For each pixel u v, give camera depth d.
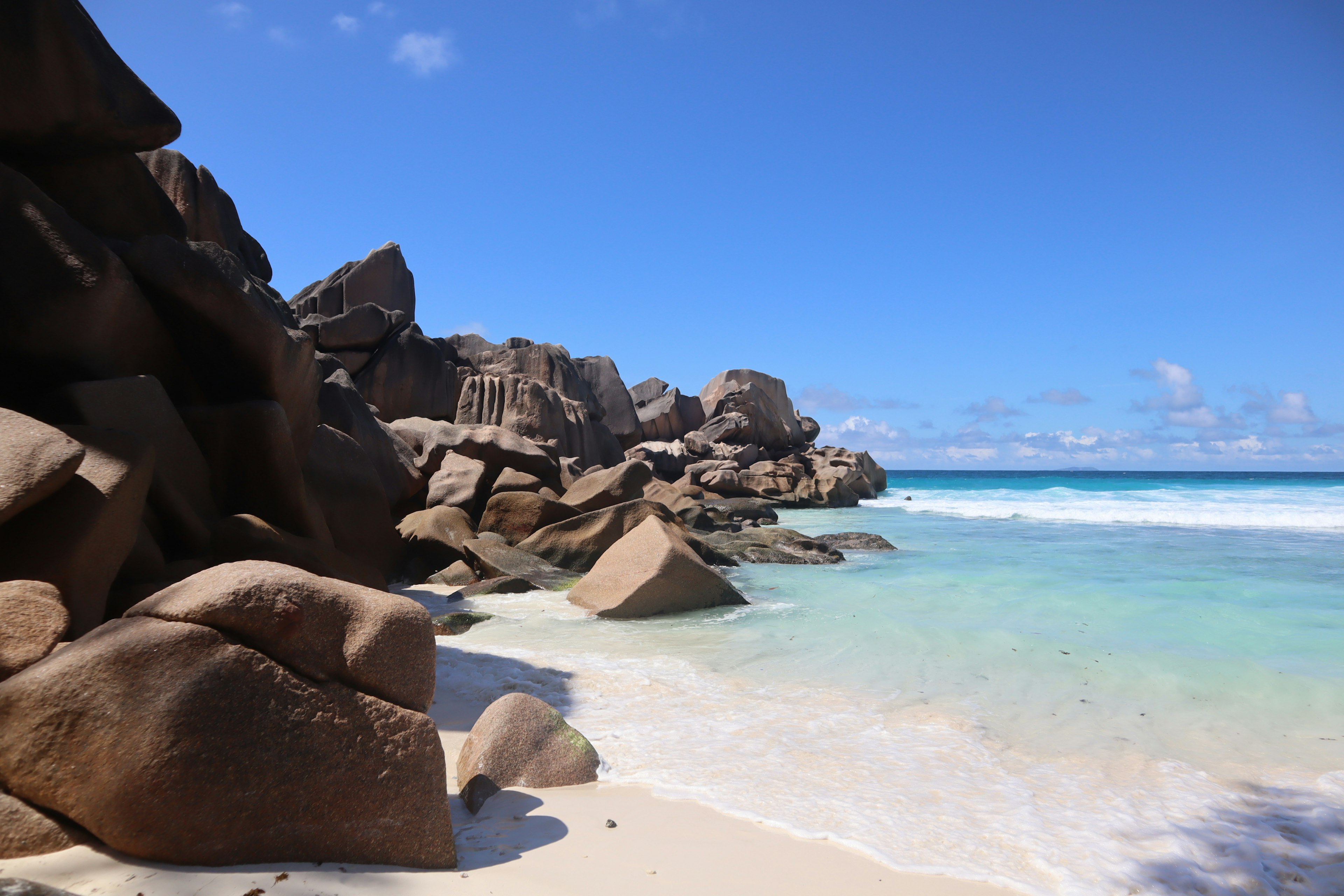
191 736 2.53
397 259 28.19
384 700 2.98
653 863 3.11
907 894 2.97
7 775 2.53
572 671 6.50
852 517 27.09
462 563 12.06
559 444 27.66
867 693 6.02
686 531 13.56
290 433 7.98
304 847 2.69
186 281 7.24
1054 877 3.18
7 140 7.00
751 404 40.75
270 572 2.89
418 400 25.27
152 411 6.61
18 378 6.37
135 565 5.35
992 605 9.79
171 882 2.39
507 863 3.04
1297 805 4.01
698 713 5.46
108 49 7.12
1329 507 25.83
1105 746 4.89
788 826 3.57
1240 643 7.70
